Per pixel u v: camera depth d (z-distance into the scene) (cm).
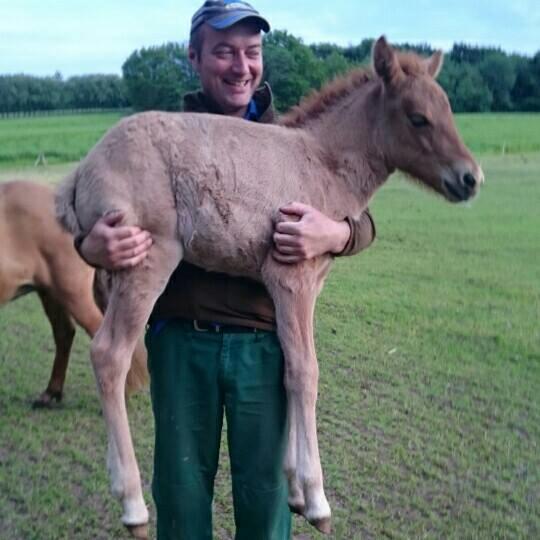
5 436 461
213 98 273
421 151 266
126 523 243
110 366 245
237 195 239
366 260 894
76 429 475
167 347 259
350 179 264
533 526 362
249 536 269
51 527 362
